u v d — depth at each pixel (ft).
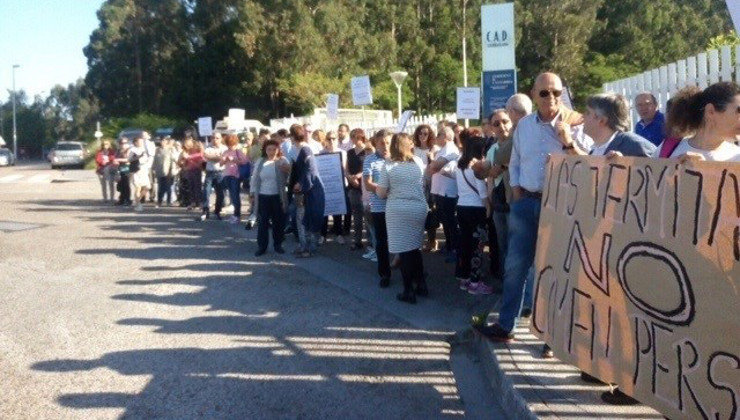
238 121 98.43
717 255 11.68
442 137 31.65
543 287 17.72
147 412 16.92
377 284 29.84
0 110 383.24
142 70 219.82
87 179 108.58
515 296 19.74
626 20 190.90
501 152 21.70
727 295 11.51
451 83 177.99
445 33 183.01
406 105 169.37
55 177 115.44
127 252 38.06
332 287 29.43
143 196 61.41
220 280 30.83
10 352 21.36
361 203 37.24
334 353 21.22
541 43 183.62
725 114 13.21
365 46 167.94
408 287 26.86
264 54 161.38
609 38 193.16
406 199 26.48
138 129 154.92
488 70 37.11
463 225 27.71
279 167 36.27
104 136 185.78
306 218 35.63
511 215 19.70
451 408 17.34
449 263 33.30
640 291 13.51
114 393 18.11
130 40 220.23
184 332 23.31
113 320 24.75
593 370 15.20
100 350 21.50
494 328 20.04
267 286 29.71
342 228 40.73
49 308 26.43
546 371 17.56
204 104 182.60
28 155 377.50
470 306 26.16
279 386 18.58
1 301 27.55
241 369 19.84
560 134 17.21
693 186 12.19
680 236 12.46
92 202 67.51
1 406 17.30
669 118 14.15
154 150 66.69
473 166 24.66
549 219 17.47
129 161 60.03
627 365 13.97
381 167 27.63
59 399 17.71
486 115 37.29
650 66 187.83
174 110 188.03
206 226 48.75
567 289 16.31
